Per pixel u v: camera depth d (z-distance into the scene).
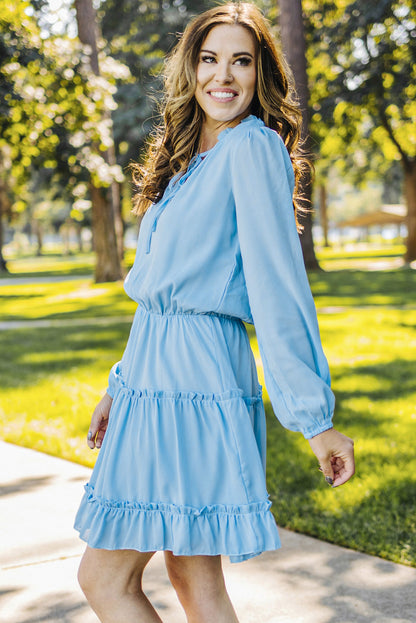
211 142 2.04
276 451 5.18
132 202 2.24
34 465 4.99
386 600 3.00
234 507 1.82
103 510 1.91
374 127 29.52
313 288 20.02
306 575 3.24
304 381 1.71
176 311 1.91
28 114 13.37
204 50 1.96
